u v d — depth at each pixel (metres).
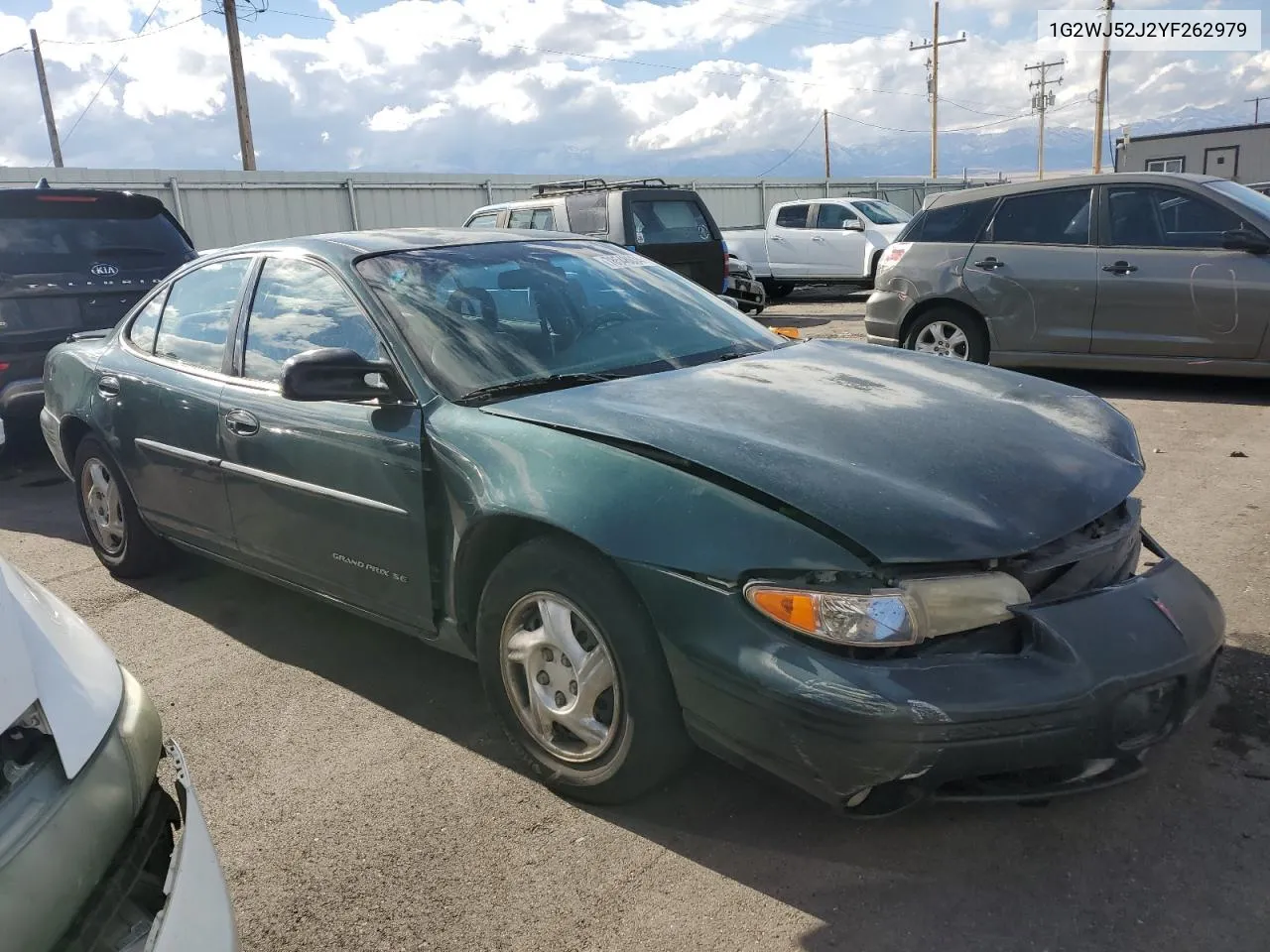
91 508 4.92
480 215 12.73
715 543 2.37
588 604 2.60
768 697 2.25
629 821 2.75
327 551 3.44
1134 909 2.31
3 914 1.38
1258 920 2.26
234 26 23.42
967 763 2.16
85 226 7.41
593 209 11.55
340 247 3.66
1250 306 7.05
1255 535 4.69
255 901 2.52
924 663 2.21
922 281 8.33
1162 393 7.88
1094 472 2.67
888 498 2.36
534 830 2.74
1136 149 34.00
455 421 2.98
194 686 3.73
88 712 1.68
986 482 2.50
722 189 27.69
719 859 2.58
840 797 2.24
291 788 3.02
